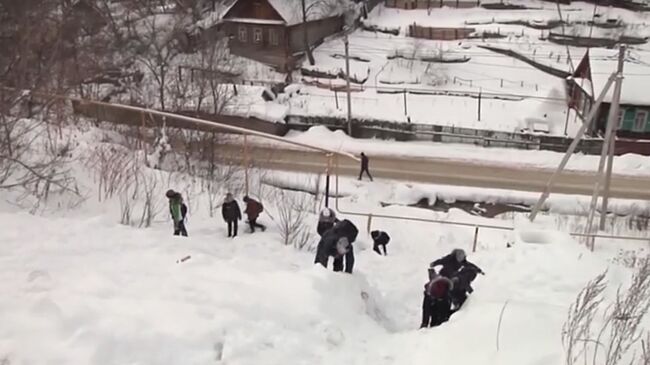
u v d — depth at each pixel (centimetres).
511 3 4928
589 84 3284
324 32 4650
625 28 4438
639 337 586
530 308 703
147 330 581
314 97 3766
